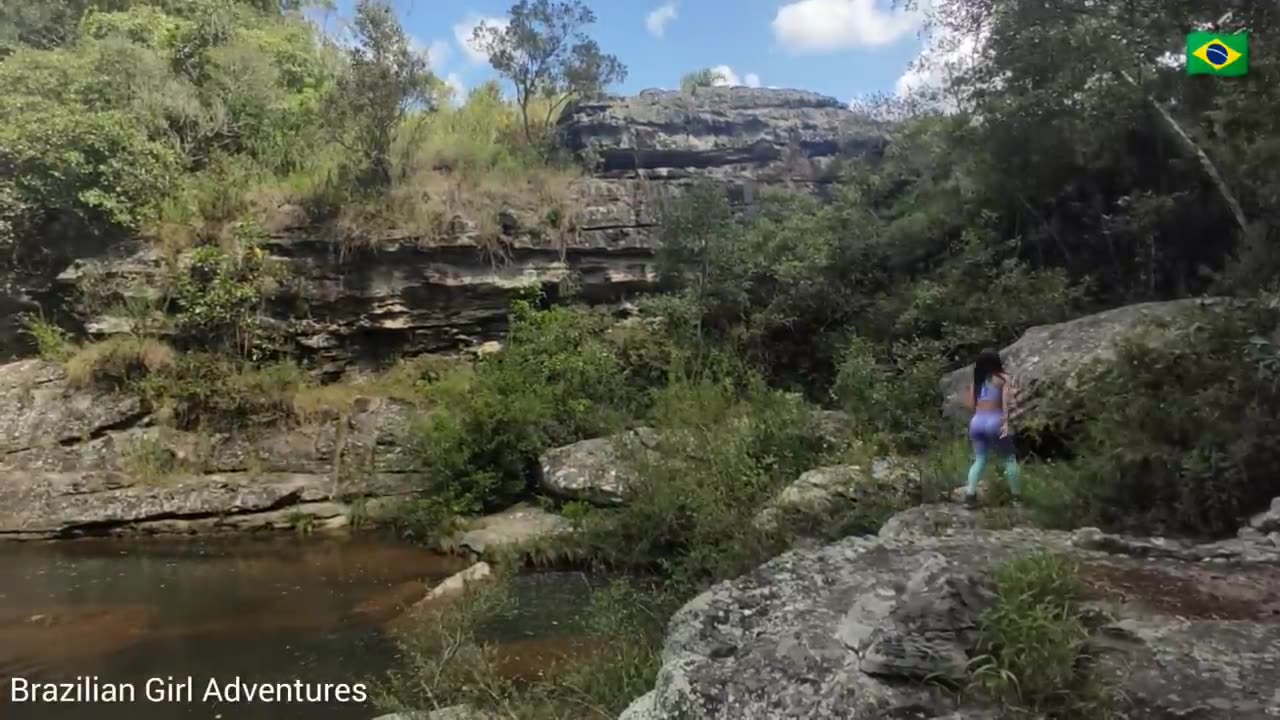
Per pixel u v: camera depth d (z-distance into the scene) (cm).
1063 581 378
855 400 1151
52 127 1484
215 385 1424
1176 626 385
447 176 1808
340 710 658
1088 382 845
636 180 1955
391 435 1434
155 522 1247
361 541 1234
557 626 821
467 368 1631
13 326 1519
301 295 1588
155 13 2052
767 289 1644
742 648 405
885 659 347
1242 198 1179
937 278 1434
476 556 1117
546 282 1755
